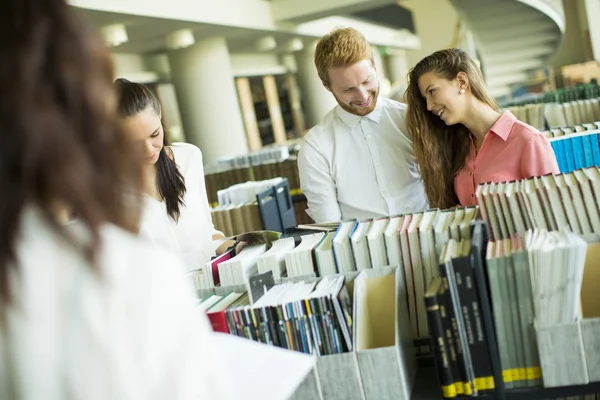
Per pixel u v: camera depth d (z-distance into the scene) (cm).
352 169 243
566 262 122
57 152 59
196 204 235
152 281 69
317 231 193
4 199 60
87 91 63
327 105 1262
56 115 60
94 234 64
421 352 154
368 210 244
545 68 1823
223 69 881
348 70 218
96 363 64
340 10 873
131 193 67
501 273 128
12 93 58
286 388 100
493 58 1791
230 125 884
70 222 66
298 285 151
